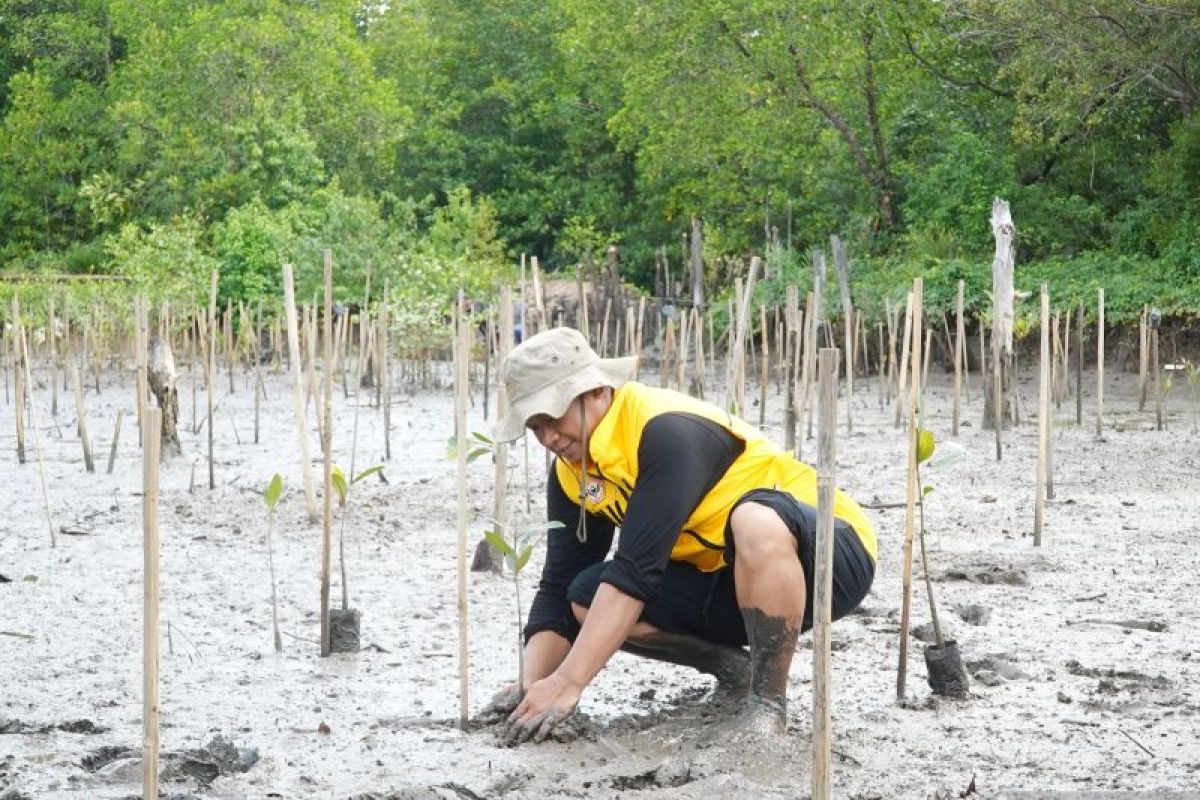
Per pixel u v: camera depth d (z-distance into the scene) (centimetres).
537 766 421
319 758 435
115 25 4812
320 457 1276
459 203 3906
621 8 3122
